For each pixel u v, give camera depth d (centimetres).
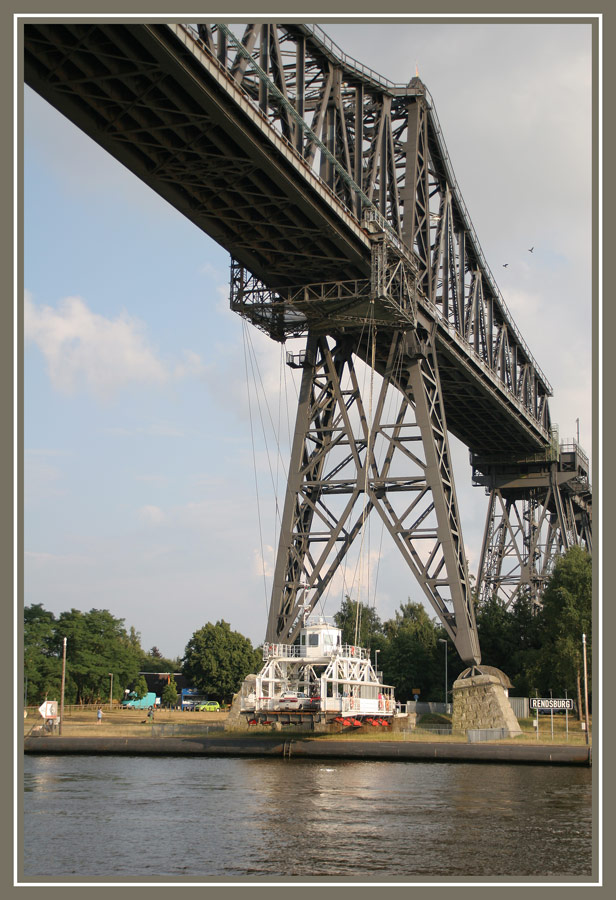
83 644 11788
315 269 6200
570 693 8069
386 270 6162
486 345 8950
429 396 6956
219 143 4781
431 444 6644
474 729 6219
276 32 5128
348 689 5922
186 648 13388
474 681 6388
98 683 11862
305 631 6178
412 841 3077
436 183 7688
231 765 5194
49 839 3098
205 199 5397
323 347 6844
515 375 10150
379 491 6725
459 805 3738
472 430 10225
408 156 7019
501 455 11131
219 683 13112
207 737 5991
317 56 5794
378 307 6303
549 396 11631
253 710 5547
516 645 9162
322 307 6394
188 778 4569
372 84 6419
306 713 5475
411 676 9388
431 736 6091
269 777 4612
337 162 5531
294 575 6625
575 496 12250
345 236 5788
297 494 6688
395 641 9894
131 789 4175
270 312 6500
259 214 5566
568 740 5906
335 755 5581
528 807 3694
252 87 5244
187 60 4216
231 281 6450
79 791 4112
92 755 5841
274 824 3350
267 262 6188
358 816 3497
